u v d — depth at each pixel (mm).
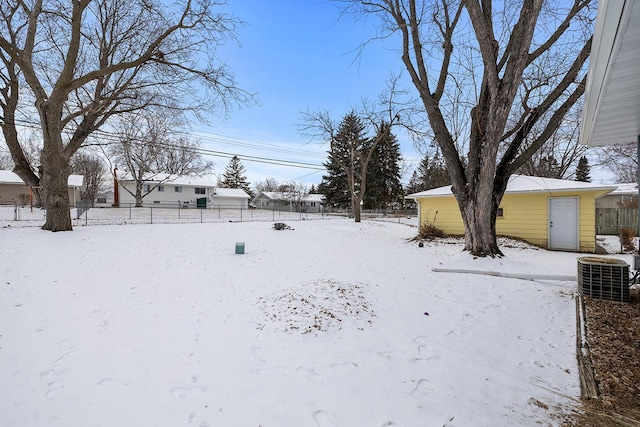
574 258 8734
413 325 3850
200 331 3682
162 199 34344
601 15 2408
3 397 2445
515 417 2223
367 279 6125
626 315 4074
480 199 7691
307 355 3045
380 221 23156
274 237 12461
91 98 11984
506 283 5926
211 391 2504
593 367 2867
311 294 4676
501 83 6988
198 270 6980
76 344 3350
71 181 30469
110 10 11539
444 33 8586
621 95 3674
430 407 2320
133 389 2553
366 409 2291
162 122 13781
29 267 6215
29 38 9648
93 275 6090
